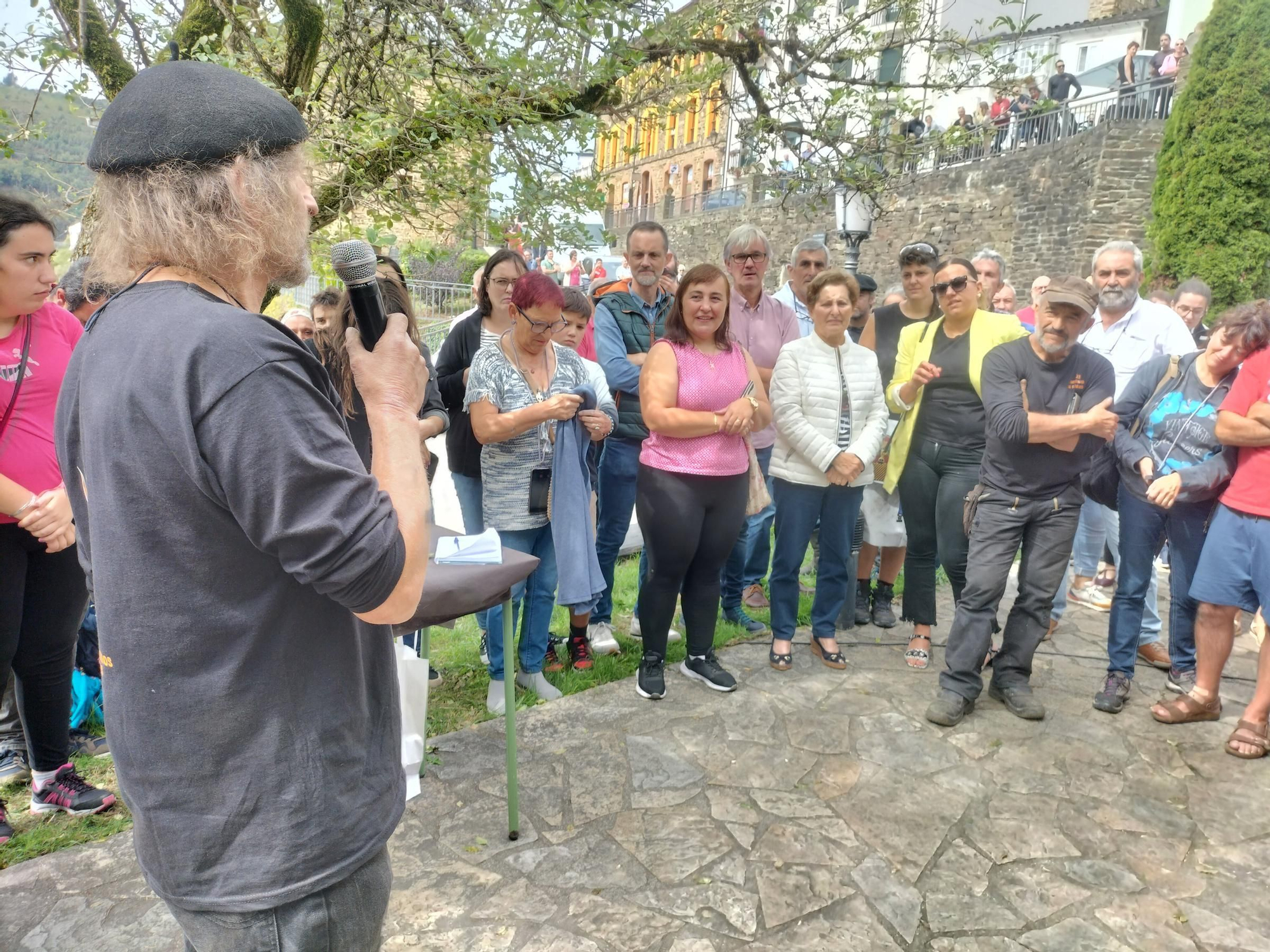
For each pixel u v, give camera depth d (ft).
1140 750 10.23
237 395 2.75
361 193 11.21
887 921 7.23
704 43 13.82
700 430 10.30
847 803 9.00
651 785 9.27
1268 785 9.48
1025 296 52.44
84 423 2.94
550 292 10.06
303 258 3.31
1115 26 74.79
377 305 3.60
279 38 11.52
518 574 7.85
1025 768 9.78
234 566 2.93
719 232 83.35
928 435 12.23
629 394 12.66
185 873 3.09
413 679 8.27
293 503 2.79
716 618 11.71
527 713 10.89
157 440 2.78
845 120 14.57
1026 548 11.02
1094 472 11.91
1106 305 14.88
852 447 11.92
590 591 10.53
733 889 7.59
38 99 10.62
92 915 7.16
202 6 11.60
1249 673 12.75
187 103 2.90
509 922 7.11
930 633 13.37
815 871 7.87
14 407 7.82
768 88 15.12
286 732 3.10
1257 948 7.00
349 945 3.38
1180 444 10.83
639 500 10.95
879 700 11.46
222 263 3.01
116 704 3.03
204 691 2.98
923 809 8.91
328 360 6.78
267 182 3.03
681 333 10.81
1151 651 12.89
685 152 98.48
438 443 23.36
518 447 10.53
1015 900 7.54
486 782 9.25
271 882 3.11
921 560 12.68
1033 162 51.83
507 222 11.68
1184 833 8.59
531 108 11.34
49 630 8.26
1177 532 11.40
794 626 12.48
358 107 11.07
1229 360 10.42
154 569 2.88
